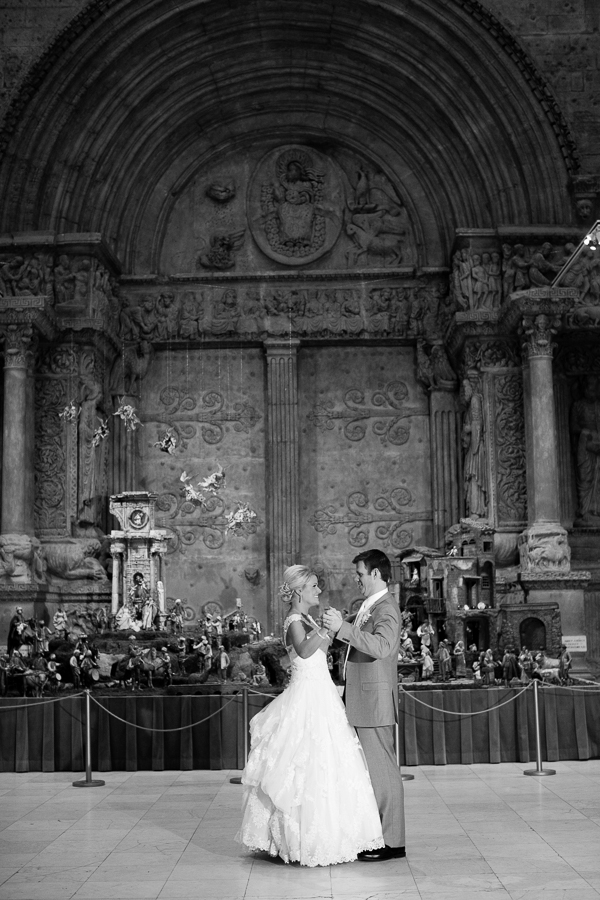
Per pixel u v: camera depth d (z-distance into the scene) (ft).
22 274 70.74
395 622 27.12
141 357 77.05
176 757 45.98
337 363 78.54
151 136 76.07
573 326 68.59
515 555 69.97
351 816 26.50
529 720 46.65
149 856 28.19
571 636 64.95
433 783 41.06
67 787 41.52
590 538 71.20
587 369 72.64
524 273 70.90
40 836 31.35
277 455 76.02
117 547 61.87
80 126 72.84
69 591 69.05
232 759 45.96
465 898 23.53
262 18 72.90
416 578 63.82
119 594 61.98
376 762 27.25
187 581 76.43
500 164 72.43
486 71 71.31
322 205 78.79
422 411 77.82
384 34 72.90
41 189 72.02
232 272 77.77
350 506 77.25
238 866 26.78
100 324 71.36
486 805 35.60
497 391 71.92
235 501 77.05
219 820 33.42
